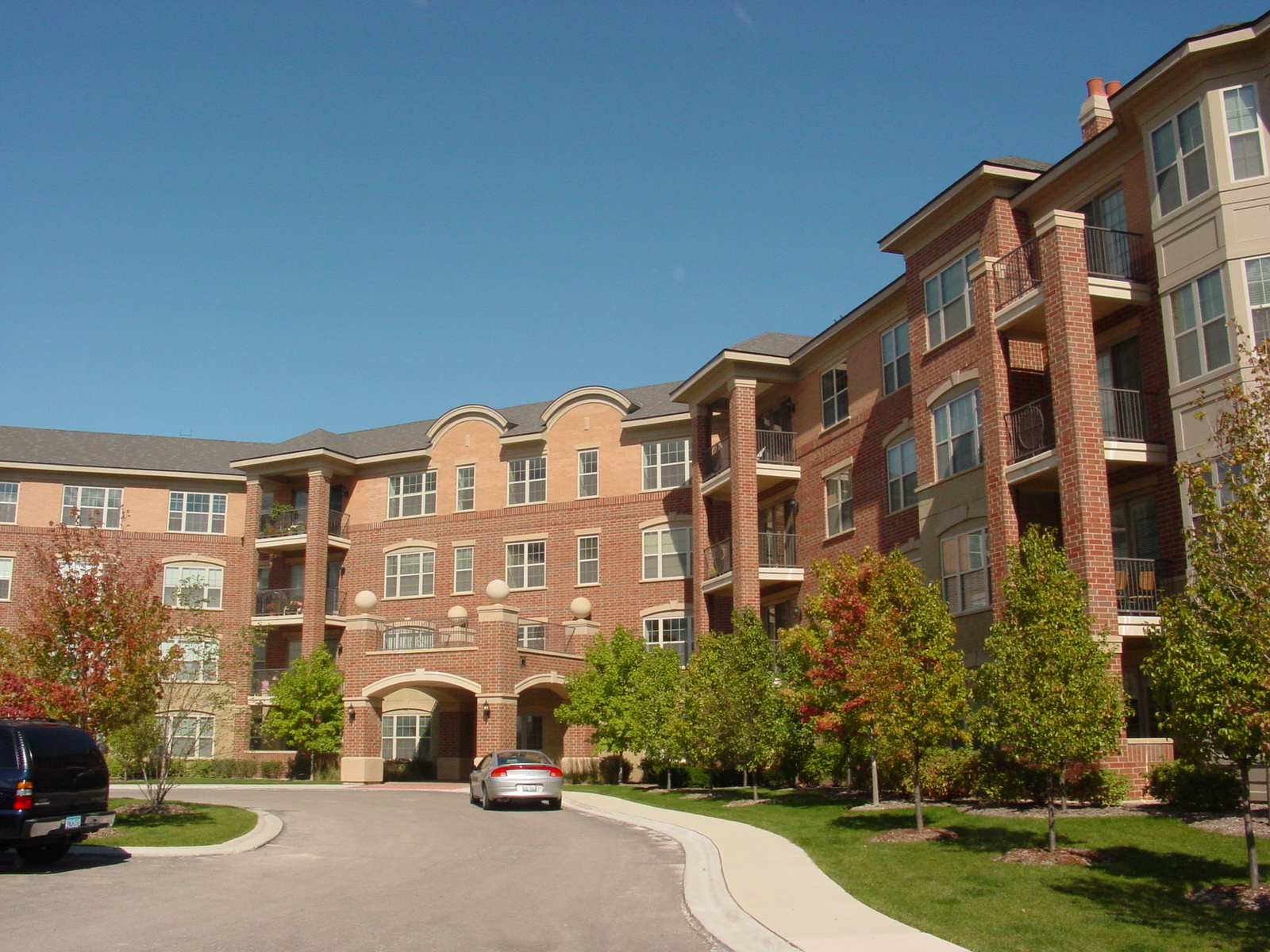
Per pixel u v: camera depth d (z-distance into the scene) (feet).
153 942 33.71
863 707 60.23
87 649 63.82
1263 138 62.75
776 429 115.44
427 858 55.16
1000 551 74.54
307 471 147.74
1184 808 58.34
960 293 84.89
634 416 136.26
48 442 152.15
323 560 145.18
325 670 128.36
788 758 96.73
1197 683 35.68
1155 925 32.19
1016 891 37.96
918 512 91.97
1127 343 72.13
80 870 50.78
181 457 155.12
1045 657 45.14
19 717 60.13
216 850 57.77
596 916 38.32
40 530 144.87
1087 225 75.97
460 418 148.15
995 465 75.46
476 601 141.18
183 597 83.76
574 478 138.62
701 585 118.62
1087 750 44.55
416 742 132.67
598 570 134.31
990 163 80.23
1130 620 65.62
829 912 36.40
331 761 127.24
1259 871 39.58
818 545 108.99
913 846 50.96
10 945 33.40
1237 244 62.28
